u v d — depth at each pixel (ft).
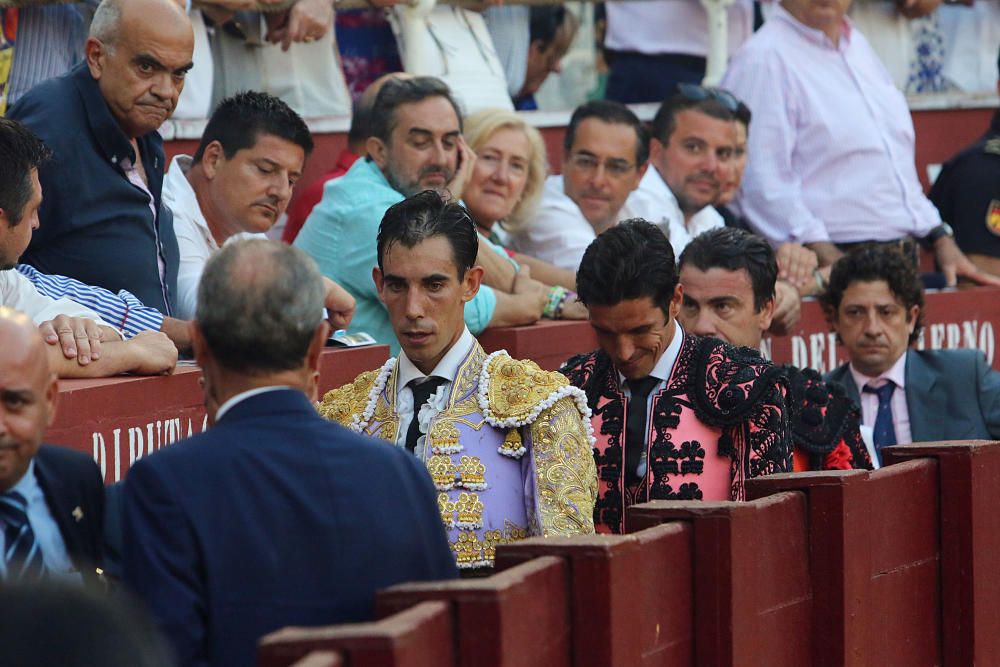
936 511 55.98
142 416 55.16
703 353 53.01
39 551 36.37
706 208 95.91
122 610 22.09
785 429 51.88
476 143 81.51
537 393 47.09
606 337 52.31
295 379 36.86
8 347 34.88
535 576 36.94
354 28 93.04
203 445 35.63
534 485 46.47
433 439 47.16
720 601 44.11
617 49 111.96
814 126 104.22
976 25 126.41
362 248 71.67
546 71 104.78
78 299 57.98
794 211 102.06
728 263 62.08
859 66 107.34
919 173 122.21
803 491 49.19
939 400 80.28
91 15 75.10
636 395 53.21
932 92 124.06
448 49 92.17
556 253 86.02
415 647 32.22
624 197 88.48
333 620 35.35
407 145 73.92
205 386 37.60
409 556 36.65
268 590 34.99
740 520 44.62
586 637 38.86
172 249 65.51
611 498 52.65
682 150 94.17
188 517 34.78
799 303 89.10
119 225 61.87
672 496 51.34
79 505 37.42
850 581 49.16
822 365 98.12
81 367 53.98
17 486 36.47
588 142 87.30
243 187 67.51
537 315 78.23
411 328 48.01
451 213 48.70
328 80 87.97
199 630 34.40
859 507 49.73
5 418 34.88
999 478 57.57
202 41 80.48
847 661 48.91
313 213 74.02
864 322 79.77
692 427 51.98
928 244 110.01
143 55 61.16
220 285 36.11
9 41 72.18
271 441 35.83
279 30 82.17
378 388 49.47
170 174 68.59
